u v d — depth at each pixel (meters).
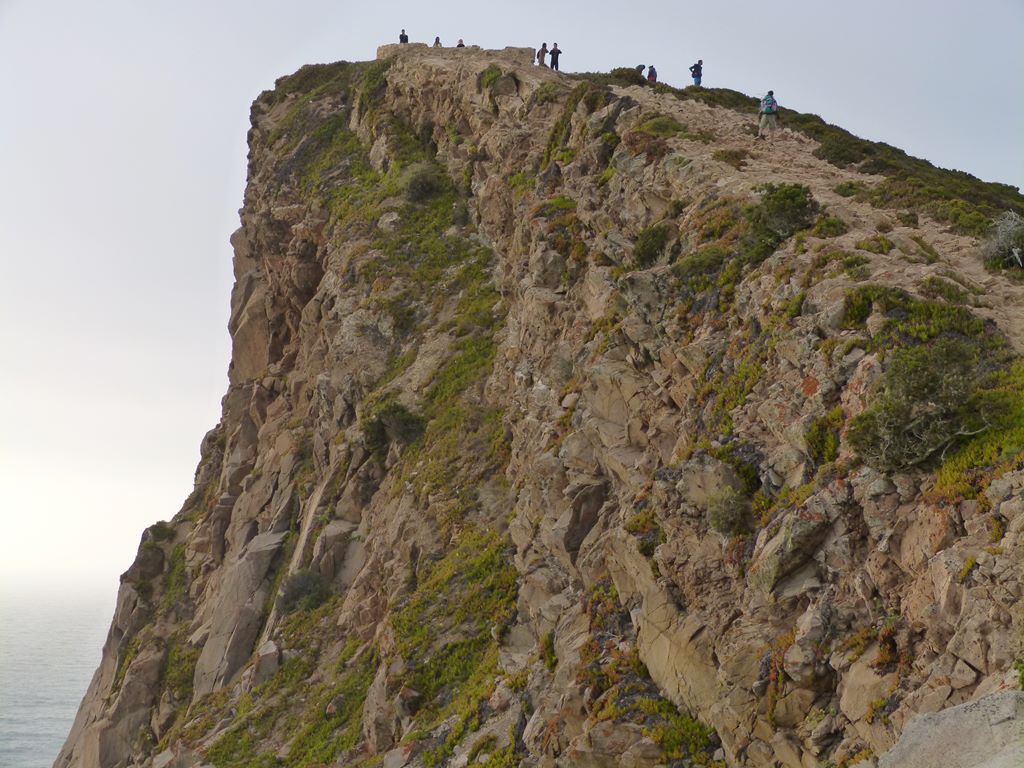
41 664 147.50
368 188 57.25
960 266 23.67
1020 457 13.49
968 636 11.89
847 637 14.16
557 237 35.09
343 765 27.86
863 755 12.62
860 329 18.47
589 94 40.88
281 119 72.31
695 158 31.72
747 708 15.23
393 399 41.69
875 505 14.74
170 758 34.53
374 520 38.59
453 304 45.81
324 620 36.53
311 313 52.34
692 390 22.45
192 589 50.00
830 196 29.31
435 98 57.56
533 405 32.38
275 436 50.91
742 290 22.84
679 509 18.83
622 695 18.19
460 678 27.62
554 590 25.89
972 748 9.90
